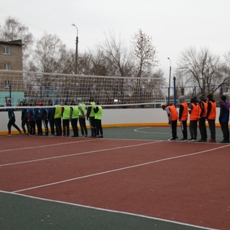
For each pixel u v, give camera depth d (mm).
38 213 7109
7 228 6293
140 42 42875
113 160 13188
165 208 7387
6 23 68250
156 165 12062
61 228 6277
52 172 11219
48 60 61031
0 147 17484
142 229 6188
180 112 18641
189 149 15609
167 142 18281
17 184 9695
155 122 30219
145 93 29719
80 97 26438
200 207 7430
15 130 25406
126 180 9961
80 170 11445
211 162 12453
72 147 17000
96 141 19281
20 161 13359
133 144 17750
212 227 6266
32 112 23469
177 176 10344
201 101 17938
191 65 54688
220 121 17328
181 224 6418
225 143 17281
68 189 9062
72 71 57031
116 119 29719
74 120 21859
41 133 23625
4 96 25359
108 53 45531
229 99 27578
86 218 6785
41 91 25484
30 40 68562
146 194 8484
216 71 53406
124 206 7555
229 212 7090
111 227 6301
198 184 9391
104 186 9320
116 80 28281
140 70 42812
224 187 9047
